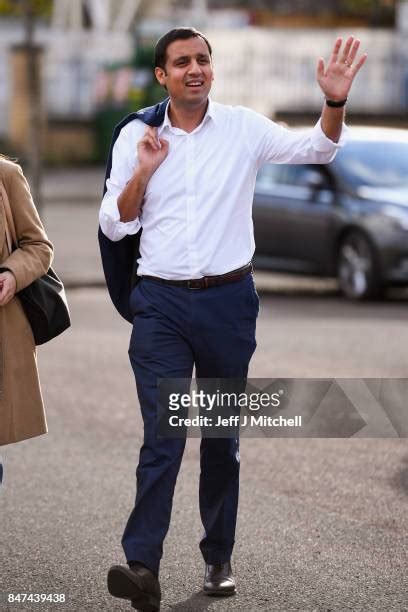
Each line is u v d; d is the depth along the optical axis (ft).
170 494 34.55
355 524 43.34
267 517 44.14
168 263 35.14
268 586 37.35
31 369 36.70
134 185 34.76
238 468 36.68
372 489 47.65
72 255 126.72
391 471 50.21
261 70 244.22
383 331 84.17
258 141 35.29
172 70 34.63
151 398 35.04
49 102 250.98
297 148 35.14
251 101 244.42
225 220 35.17
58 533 42.29
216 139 35.09
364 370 68.54
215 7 281.95
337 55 34.76
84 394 64.13
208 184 35.01
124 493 47.11
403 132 109.50
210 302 35.19
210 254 35.04
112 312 94.53
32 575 38.19
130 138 35.53
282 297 105.09
